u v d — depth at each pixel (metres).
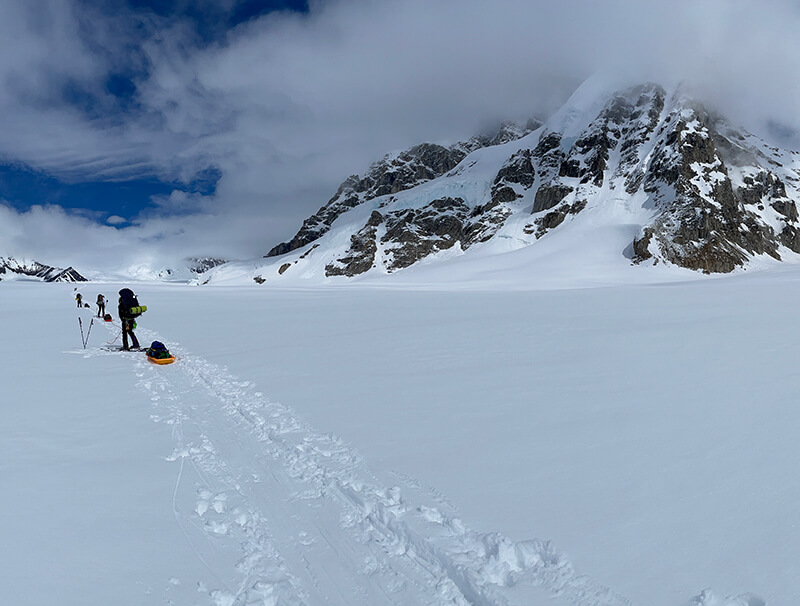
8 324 30.31
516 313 28.42
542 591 4.15
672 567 4.34
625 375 11.56
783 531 4.79
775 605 3.80
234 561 4.82
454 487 6.07
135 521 5.48
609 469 6.40
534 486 6.00
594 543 4.75
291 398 10.48
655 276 118.44
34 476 6.64
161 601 4.14
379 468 6.73
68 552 4.80
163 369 14.55
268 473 6.84
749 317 22.77
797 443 6.95
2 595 4.08
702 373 11.51
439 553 4.77
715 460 6.53
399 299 50.19
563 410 9.01
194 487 6.40
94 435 8.41
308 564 4.81
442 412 9.11
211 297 64.69
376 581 4.56
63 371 14.37
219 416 9.51
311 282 198.25
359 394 10.59
